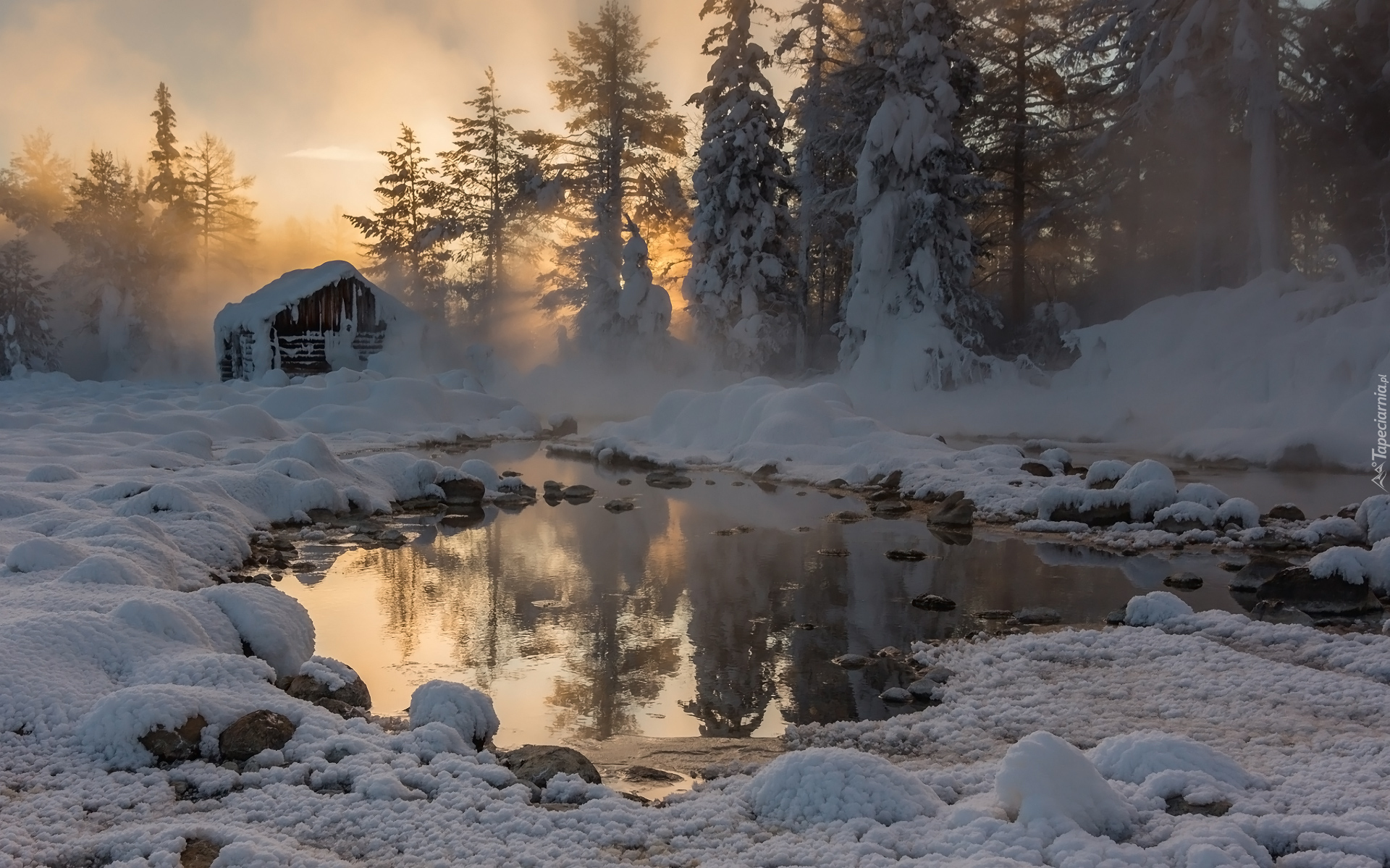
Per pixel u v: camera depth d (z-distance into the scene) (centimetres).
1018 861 385
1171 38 2997
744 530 1374
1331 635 806
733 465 2073
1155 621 861
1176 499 1388
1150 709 646
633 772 578
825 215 3912
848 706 696
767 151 3803
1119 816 432
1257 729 604
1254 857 397
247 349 3828
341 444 2431
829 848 418
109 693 592
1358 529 1251
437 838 434
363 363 4022
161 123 5978
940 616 926
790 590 1030
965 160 3294
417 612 946
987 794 467
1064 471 1811
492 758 546
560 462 2272
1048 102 4031
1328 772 505
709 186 3803
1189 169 3378
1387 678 706
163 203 6016
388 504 1554
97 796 475
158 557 948
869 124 3359
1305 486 1766
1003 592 1015
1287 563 1028
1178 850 397
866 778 469
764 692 725
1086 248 4181
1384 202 3069
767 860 410
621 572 1117
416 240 4928
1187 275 3738
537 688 736
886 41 3412
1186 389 2603
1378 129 3331
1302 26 3209
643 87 4691
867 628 888
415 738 552
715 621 913
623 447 2256
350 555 1208
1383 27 3222
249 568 1123
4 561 931
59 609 716
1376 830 413
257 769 519
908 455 1869
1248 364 2473
